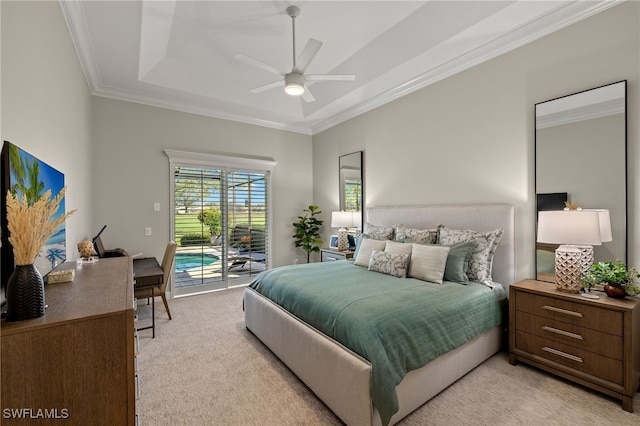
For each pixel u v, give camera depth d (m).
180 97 4.21
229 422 1.80
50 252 1.71
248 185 5.12
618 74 2.21
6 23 1.29
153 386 2.15
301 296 2.37
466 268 2.70
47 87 1.87
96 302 1.17
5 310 1.08
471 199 3.19
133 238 4.11
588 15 2.35
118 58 3.18
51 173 1.81
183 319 3.52
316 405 1.96
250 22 2.67
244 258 5.07
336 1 2.40
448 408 1.89
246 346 2.81
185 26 2.72
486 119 3.05
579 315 2.05
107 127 3.92
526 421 1.77
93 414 1.02
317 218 5.74
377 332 1.72
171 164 4.38
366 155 4.58
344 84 3.90
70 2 2.26
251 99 4.38
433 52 3.10
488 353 2.48
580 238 2.06
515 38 2.76
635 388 1.88
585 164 2.37
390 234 3.54
